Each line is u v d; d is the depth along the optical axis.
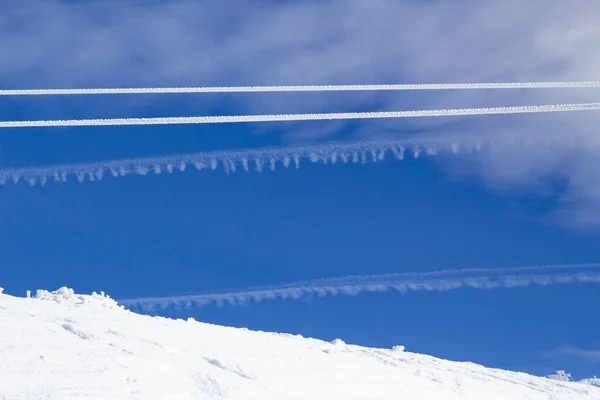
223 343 32.88
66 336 28.38
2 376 23.47
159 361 27.75
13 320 29.02
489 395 34.62
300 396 27.94
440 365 39.31
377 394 30.31
